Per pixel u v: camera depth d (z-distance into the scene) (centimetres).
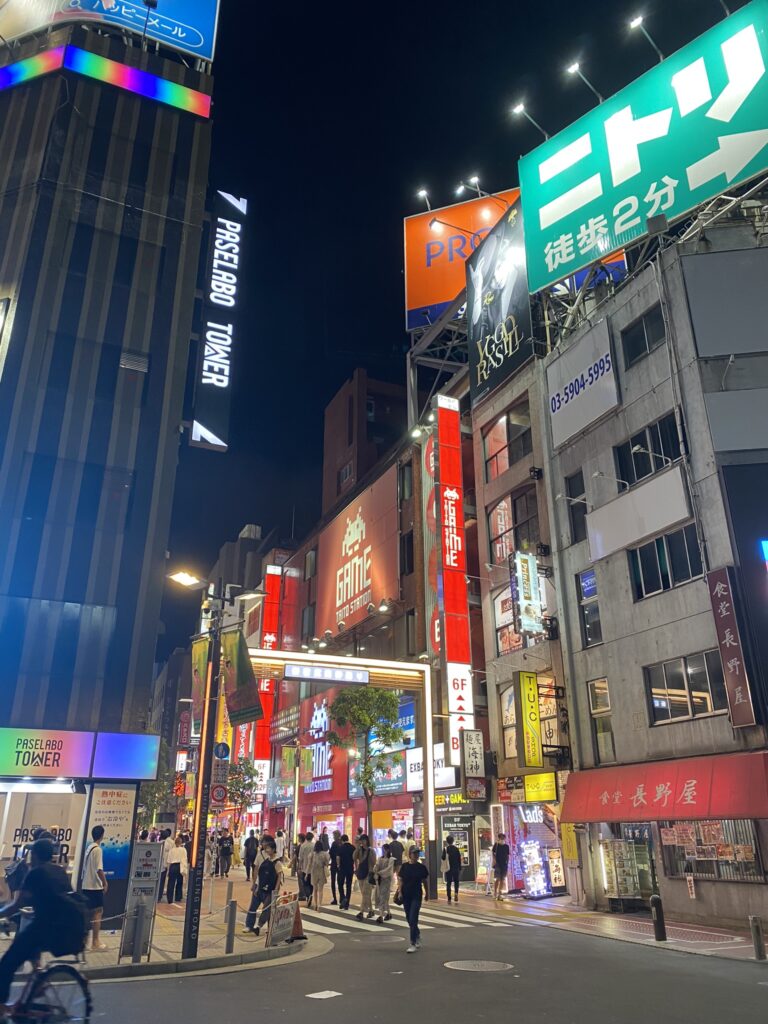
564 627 2325
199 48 3091
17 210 2461
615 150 2508
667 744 1875
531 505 2677
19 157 2547
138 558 2241
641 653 2011
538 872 2269
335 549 4662
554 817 2377
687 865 1747
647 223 2277
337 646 4506
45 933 684
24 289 2334
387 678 2558
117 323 2442
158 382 2441
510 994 919
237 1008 845
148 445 2367
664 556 2011
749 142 2097
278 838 4266
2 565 2073
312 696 4606
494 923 1697
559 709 2289
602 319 2372
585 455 2375
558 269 2609
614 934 1499
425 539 3478
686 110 2302
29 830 1912
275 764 5116
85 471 2259
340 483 6025
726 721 1723
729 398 1892
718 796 1595
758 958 1198
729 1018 792
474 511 3278
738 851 1608
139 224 2594
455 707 2758
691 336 1989
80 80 2683
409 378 3919
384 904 1689
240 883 2761
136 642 2152
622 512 2142
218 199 2867
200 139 2812
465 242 3988
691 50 2336
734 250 2027
